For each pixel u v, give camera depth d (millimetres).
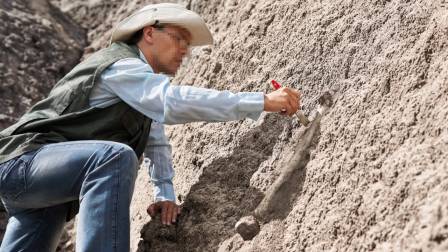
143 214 2867
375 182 1841
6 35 4645
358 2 2441
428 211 1589
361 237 1758
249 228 2135
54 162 2074
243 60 2902
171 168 2555
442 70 1897
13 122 4145
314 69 2439
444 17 2002
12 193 2150
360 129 2029
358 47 2299
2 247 2283
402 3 2232
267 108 2131
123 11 5246
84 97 2166
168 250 2385
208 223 2322
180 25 2344
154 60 2350
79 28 5348
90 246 1970
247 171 2412
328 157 2082
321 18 2568
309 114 2340
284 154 2312
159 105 2100
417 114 1870
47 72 4652
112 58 2209
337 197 1934
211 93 2098
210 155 2658
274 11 2926
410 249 1558
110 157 2037
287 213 2086
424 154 1743
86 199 2018
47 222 2285
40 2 5258
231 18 3428
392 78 2051
